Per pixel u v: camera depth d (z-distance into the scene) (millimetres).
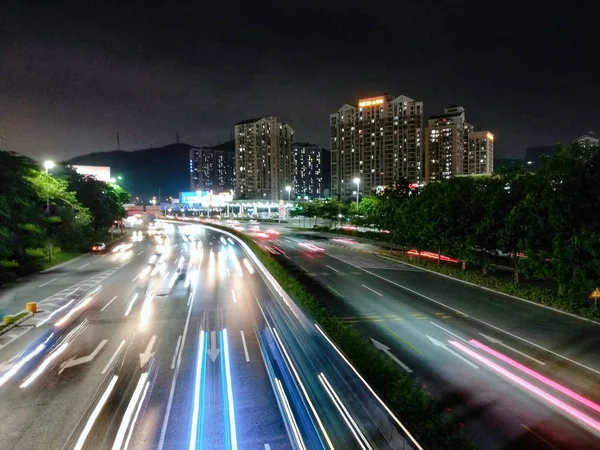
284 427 13406
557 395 15617
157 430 13445
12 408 15047
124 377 17438
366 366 15695
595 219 23516
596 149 23672
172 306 29031
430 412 12688
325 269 42625
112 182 96312
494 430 13344
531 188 28891
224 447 12461
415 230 42500
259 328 23734
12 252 39906
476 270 40344
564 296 27688
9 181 38250
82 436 13242
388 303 28750
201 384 16625
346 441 12383
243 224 122062
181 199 168375
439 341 21266
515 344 20734
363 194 186250
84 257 55875
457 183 38312
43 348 21047
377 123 184000
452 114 182500
